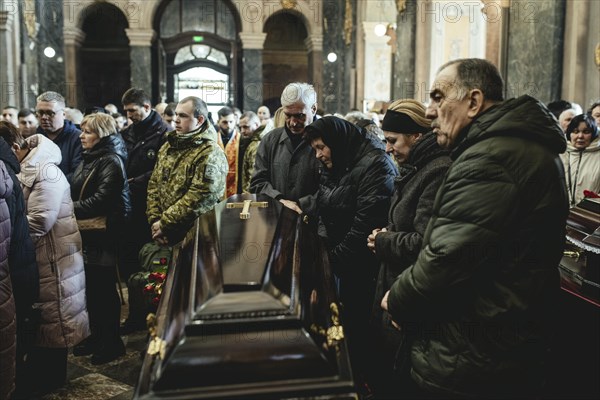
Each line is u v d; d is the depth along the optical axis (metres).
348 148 2.75
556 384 2.53
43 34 15.93
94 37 21.06
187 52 21.95
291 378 1.50
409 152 2.29
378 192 2.67
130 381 3.41
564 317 2.55
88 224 3.61
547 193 1.60
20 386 3.18
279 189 3.20
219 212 2.45
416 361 1.80
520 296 1.62
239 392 1.46
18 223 2.64
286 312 1.60
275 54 21.98
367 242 2.64
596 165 4.30
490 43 7.02
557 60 6.05
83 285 3.30
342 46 17.34
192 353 1.51
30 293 2.71
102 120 3.79
